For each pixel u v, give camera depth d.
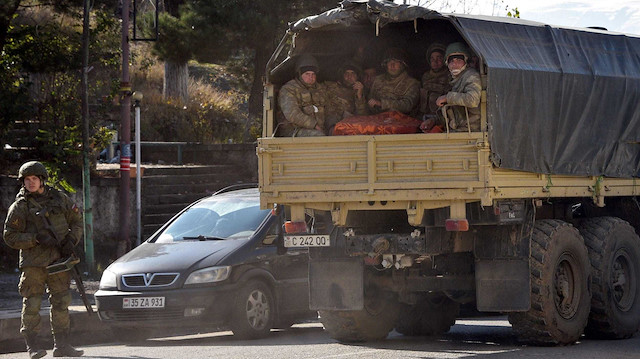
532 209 11.22
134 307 13.02
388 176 10.59
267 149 11.01
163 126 33.22
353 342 12.59
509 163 10.56
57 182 21.77
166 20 27.50
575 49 11.88
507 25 11.20
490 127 10.30
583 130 11.72
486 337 13.22
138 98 21.39
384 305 12.62
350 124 11.19
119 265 13.53
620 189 12.65
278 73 12.13
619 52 12.56
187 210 14.90
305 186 10.87
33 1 21.88
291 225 11.15
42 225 10.92
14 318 13.27
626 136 12.48
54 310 11.12
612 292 12.33
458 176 10.37
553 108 11.26
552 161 11.24
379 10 11.06
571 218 12.66
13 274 19.72
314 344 12.38
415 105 12.23
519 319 11.41
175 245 13.86
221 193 15.44
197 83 39.84
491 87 10.37
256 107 30.28
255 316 13.39
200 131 33.72
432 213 10.75
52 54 22.12
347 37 12.79
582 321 11.79
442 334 13.80
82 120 20.84
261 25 26.84
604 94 12.02
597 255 12.20
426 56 12.59
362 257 11.70
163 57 28.03
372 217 11.72
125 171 21.30
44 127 22.42
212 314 12.98
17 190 21.17
